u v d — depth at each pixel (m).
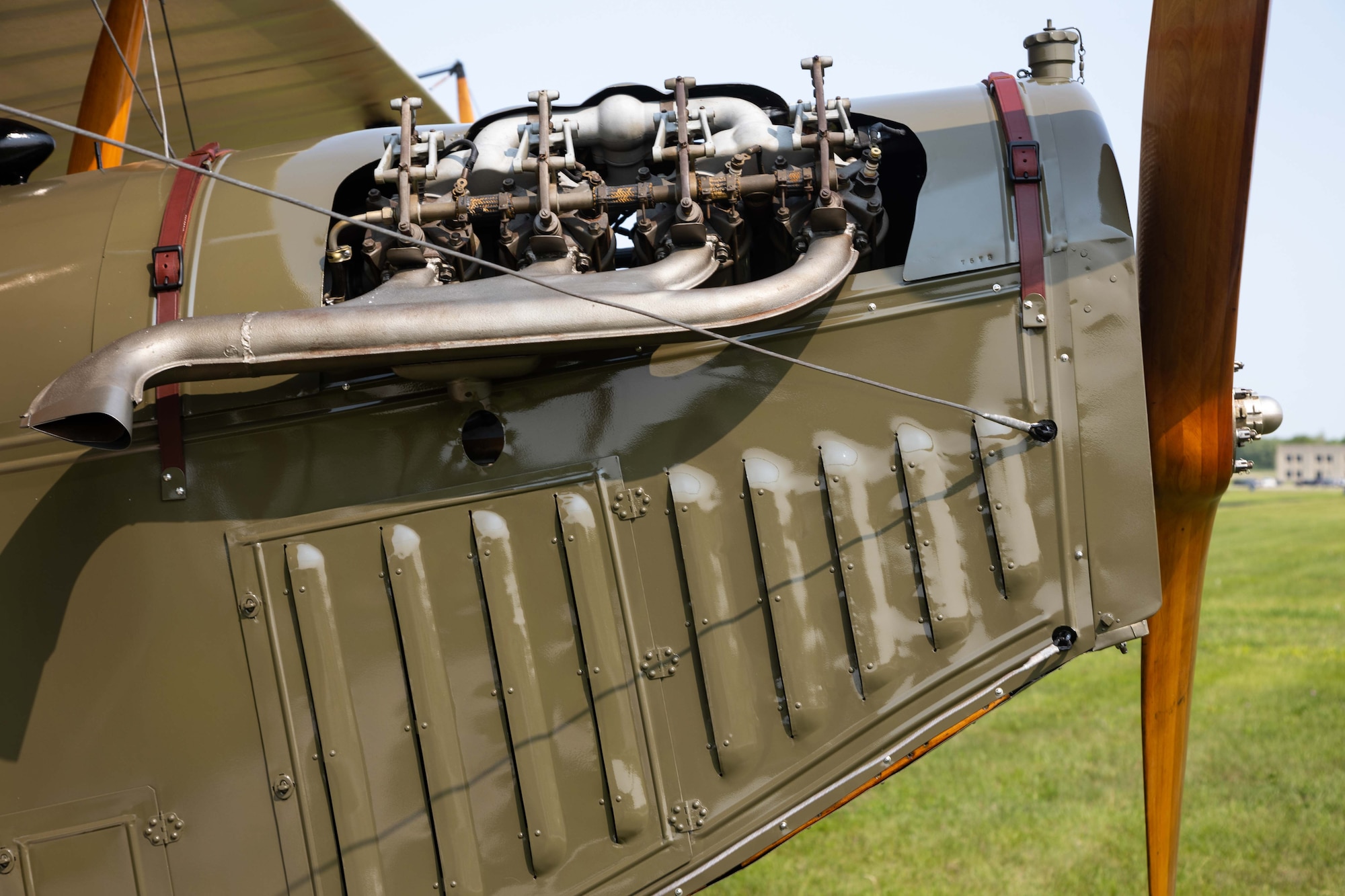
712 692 2.57
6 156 3.01
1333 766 6.79
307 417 2.61
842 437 2.62
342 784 2.54
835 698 2.58
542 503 2.60
